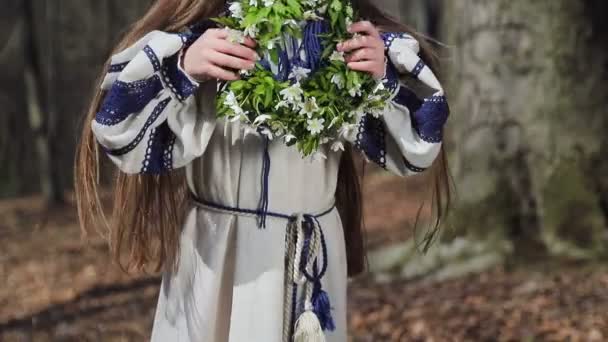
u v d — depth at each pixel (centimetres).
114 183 352
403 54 325
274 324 326
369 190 1759
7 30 2477
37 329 870
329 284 343
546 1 871
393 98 328
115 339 816
